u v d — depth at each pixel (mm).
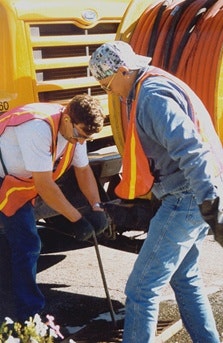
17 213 4777
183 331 5242
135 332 4316
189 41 5465
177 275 4527
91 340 5137
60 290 6098
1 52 5578
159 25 5605
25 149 4590
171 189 4203
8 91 5598
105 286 5297
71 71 6016
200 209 4000
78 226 4758
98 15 6109
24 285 4840
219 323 5352
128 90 4254
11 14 5559
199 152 3926
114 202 5398
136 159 4191
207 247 6973
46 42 5762
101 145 6289
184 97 4145
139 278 4293
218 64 5344
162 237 4238
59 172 4906
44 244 6902
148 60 4305
